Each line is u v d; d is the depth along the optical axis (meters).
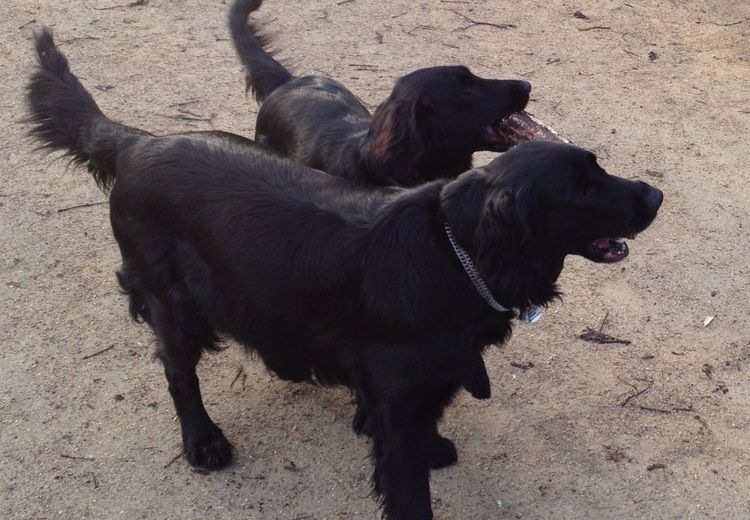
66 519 2.37
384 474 2.31
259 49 3.00
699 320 2.77
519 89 2.71
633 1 4.26
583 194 2.18
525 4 4.19
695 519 2.39
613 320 2.77
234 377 2.64
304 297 2.26
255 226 2.27
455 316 2.21
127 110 3.38
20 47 3.66
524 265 2.17
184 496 2.42
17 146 3.22
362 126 2.74
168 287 2.37
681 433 2.53
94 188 3.09
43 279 2.83
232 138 2.40
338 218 2.25
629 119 3.42
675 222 3.04
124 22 3.88
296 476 2.46
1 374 2.61
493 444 2.51
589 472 2.46
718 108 3.49
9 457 2.46
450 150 2.71
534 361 2.67
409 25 3.94
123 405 2.57
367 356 2.26
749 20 4.11
